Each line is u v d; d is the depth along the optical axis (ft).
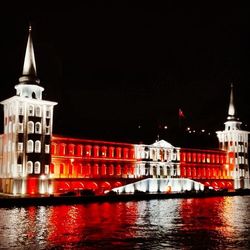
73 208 320.50
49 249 168.14
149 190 487.20
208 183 561.43
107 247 171.83
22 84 400.47
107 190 442.09
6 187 395.14
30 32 413.39
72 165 434.71
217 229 218.18
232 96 645.10
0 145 422.82
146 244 177.99
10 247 171.32
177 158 536.42
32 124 398.62
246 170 629.92
